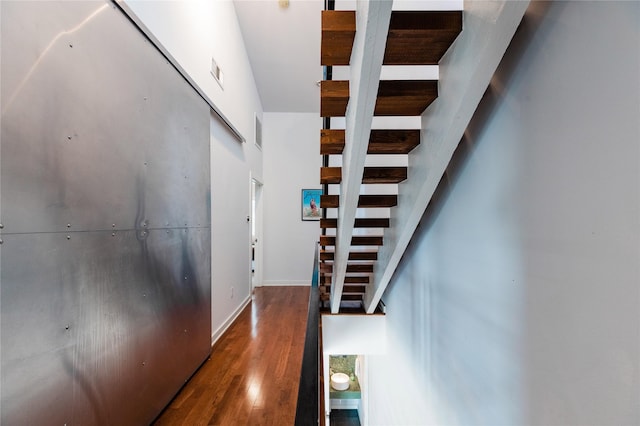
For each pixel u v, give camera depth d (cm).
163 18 182
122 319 145
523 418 109
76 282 119
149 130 170
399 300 287
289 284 543
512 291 115
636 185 67
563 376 90
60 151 112
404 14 107
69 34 116
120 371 143
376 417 373
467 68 105
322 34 114
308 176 548
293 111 547
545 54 94
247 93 420
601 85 75
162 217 183
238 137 371
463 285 157
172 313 193
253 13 368
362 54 102
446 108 124
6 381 94
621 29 69
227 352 260
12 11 95
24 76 99
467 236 152
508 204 116
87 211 125
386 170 183
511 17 87
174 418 172
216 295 288
